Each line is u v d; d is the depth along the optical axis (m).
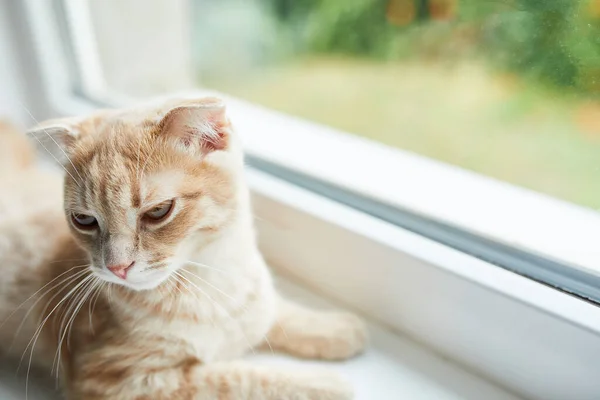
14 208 1.03
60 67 1.29
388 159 1.07
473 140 0.98
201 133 0.80
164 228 0.78
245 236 0.88
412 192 0.98
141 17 1.32
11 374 0.94
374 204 0.98
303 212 0.98
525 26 0.87
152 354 0.83
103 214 0.77
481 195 0.95
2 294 0.94
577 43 0.82
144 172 0.76
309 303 1.03
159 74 1.34
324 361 0.92
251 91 1.25
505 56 0.91
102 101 1.30
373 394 0.85
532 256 0.83
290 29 1.19
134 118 0.82
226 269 0.86
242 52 1.26
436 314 0.88
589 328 0.72
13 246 0.96
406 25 1.02
